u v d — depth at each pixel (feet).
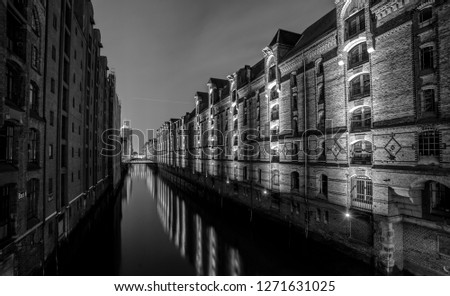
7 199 41.11
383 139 49.75
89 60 109.19
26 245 46.39
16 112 41.27
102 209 123.03
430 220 44.09
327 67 64.23
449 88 39.73
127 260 67.51
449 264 41.78
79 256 70.33
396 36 47.78
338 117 60.80
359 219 54.95
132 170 436.76
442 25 40.83
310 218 69.72
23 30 45.06
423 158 43.29
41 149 54.08
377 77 51.16
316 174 67.67
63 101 74.18
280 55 83.87
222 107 134.72
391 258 48.16
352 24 57.72
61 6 69.51
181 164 220.02
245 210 105.40
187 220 107.45
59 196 64.34
